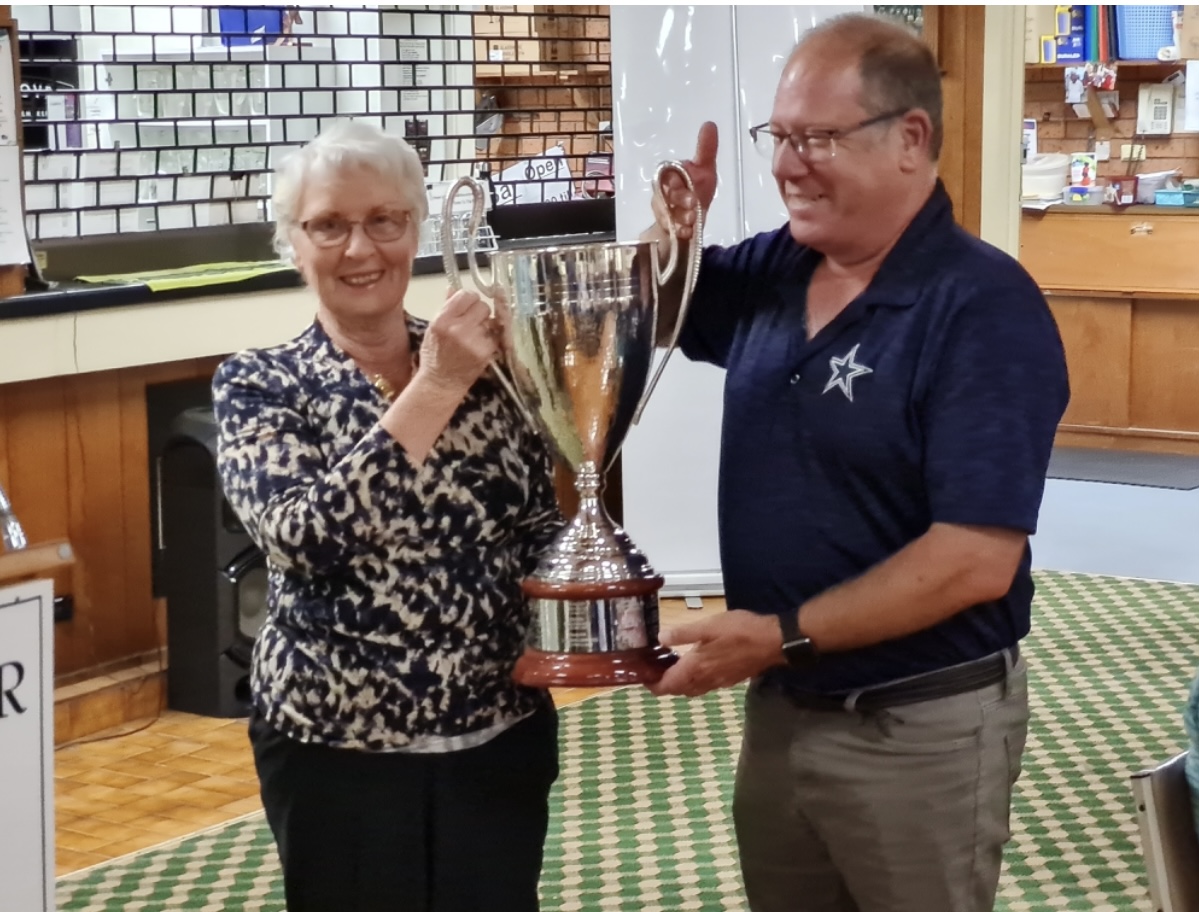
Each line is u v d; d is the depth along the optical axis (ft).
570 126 19.76
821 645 5.43
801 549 5.68
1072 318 24.94
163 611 14.03
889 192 5.46
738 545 5.89
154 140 14.65
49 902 4.96
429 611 5.77
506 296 5.61
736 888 9.91
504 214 17.19
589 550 5.68
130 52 14.64
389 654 5.79
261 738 6.05
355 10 16.03
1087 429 25.16
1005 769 5.78
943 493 5.28
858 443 5.50
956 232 5.59
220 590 13.38
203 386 14.10
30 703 4.87
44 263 13.47
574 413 5.68
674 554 17.06
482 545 5.89
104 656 13.60
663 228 6.26
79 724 13.12
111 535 13.52
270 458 5.69
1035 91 26.12
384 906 5.93
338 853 5.93
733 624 5.48
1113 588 17.34
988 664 5.69
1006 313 5.34
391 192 5.73
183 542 13.50
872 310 5.53
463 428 5.86
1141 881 9.98
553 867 10.27
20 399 12.72
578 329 5.56
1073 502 21.65
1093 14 24.80
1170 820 4.68
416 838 5.92
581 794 11.55
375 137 5.79
